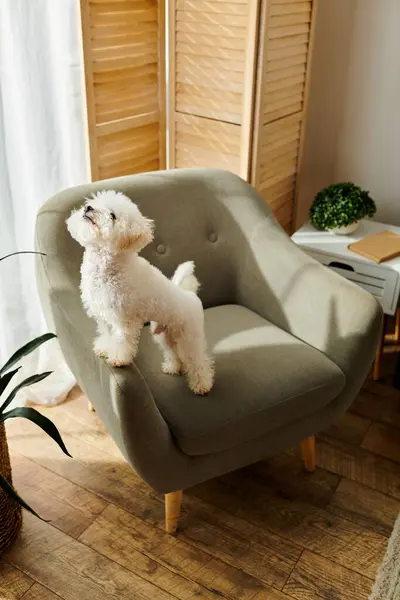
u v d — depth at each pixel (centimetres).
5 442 157
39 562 157
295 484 185
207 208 189
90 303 139
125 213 126
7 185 189
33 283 210
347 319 162
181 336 145
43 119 196
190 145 234
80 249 163
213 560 159
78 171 212
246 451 158
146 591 150
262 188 232
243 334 173
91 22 183
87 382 151
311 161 278
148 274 139
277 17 201
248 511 175
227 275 193
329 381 158
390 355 250
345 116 260
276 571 156
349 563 159
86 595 149
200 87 220
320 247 222
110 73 197
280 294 179
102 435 202
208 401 147
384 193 265
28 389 214
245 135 215
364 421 211
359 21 241
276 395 151
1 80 180
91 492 179
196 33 212
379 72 245
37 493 178
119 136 210
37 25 184
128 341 136
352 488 183
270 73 209
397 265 210
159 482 148
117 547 162
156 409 138
